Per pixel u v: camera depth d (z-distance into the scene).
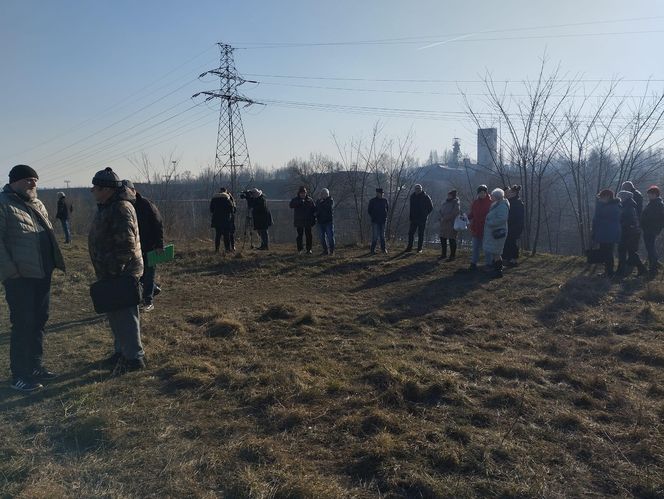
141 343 5.45
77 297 8.48
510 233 11.20
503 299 7.98
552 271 10.34
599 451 3.51
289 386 4.48
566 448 3.55
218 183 33.06
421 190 13.18
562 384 4.64
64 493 3.01
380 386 4.52
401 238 27.12
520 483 3.11
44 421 3.96
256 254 12.89
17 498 2.94
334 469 3.30
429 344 5.86
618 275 9.78
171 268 11.25
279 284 9.62
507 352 5.59
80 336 6.19
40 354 4.87
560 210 22.73
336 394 4.39
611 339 5.96
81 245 18.81
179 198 28.14
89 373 4.94
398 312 7.19
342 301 8.08
